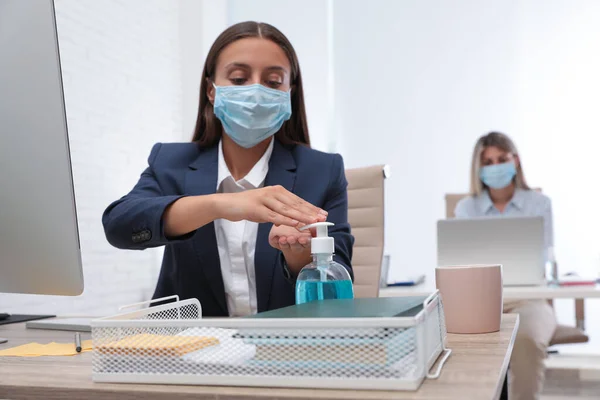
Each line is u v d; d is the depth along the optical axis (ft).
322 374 1.97
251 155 4.81
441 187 14.84
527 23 14.46
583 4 14.14
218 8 15.58
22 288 3.38
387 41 15.30
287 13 15.94
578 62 14.14
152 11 13.99
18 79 3.18
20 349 3.01
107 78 12.42
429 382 2.00
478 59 14.75
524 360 8.44
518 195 12.01
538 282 7.77
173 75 14.79
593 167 13.91
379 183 6.28
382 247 6.19
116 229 3.75
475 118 14.73
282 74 4.66
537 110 14.34
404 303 2.35
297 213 3.06
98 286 11.96
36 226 3.23
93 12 12.02
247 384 2.02
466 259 7.97
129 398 2.04
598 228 13.76
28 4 3.13
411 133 15.08
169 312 2.81
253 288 4.51
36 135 3.16
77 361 2.69
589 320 13.44
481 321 3.08
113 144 12.56
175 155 4.81
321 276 2.76
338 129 15.58
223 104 4.51
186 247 4.47
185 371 2.11
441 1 14.98
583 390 9.75
